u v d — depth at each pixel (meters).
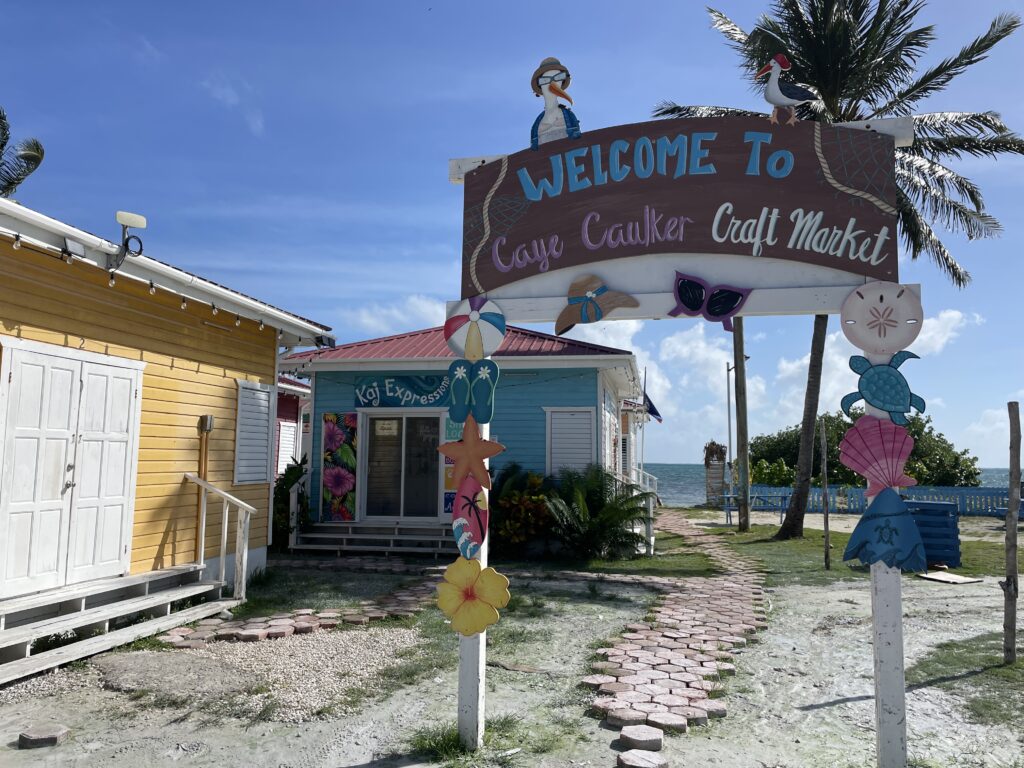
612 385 18.59
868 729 5.11
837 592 10.66
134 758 4.48
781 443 41.19
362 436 15.41
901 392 4.18
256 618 8.18
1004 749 4.72
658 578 11.71
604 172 4.90
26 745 4.62
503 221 5.07
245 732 4.88
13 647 6.14
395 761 4.43
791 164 4.60
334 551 14.25
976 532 20.36
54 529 7.15
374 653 6.80
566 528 13.62
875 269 4.41
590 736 4.89
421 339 16.95
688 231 4.70
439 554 13.98
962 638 7.69
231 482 10.20
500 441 15.30
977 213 17.06
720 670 6.47
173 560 8.93
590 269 4.88
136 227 7.34
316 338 11.65
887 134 4.50
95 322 7.80
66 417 7.35
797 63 17.92
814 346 18.72
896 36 17.56
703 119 4.76
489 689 5.91
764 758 4.57
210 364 9.80
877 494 4.13
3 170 22.94
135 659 6.41
